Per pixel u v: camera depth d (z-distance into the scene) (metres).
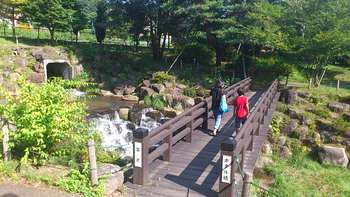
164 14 32.19
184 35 30.70
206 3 26.39
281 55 28.78
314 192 12.40
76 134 8.67
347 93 22.06
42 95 8.12
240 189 7.85
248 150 10.77
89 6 38.66
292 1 23.41
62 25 35.28
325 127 18.02
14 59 27.70
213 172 8.84
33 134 7.72
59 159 8.41
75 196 7.05
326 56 22.38
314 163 15.76
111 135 17.08
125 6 33.00
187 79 27.50
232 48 32.94
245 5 25.11
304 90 22.47
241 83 20.55
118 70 32.59
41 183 7.41
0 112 7.93
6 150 7.93
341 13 21.70
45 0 33.38
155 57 35.41
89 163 7.58
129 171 8.54
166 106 22.89
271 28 23.83
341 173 14.82
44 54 29.52
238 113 11.12
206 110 12.84
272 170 13.48
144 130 7.81
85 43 38.56
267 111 16.44
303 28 22.62
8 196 6.83
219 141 11.50
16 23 47.81
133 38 38.84
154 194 7.50
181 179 8.34
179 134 10.30
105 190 7.25
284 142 17.12
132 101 26.95
